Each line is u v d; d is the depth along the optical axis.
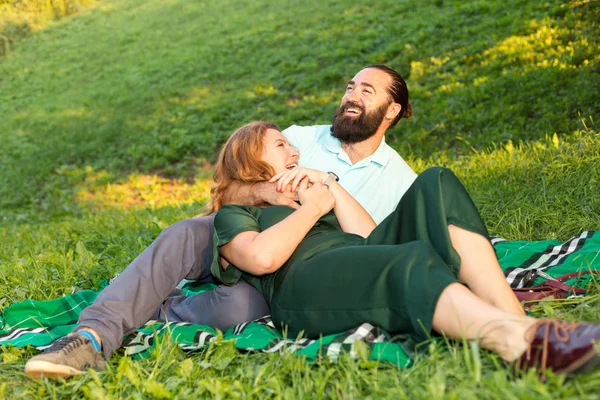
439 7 15.23
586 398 1.82
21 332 3.11
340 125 3.84
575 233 4.12
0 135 15.41
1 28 22.89
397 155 4.02
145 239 5.12
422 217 2.53
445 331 2.26
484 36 12.07
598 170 4.89
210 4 22.66
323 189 3.01
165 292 2.92
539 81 9.24
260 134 3.16
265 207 3.10
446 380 2.10
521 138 7.87
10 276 4.15
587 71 8.91
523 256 3.64
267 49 16.53
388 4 16.73
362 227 3.13
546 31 10.95
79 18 24.31
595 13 10.75
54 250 5.14
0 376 2.69
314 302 2.57
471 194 5.25
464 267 2.44
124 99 15.80
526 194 4.94
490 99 9.55
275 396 2.23
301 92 13.40
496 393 1.89
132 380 2.38
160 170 12.11
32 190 12.14
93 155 13.30
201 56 17.38
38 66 20.30
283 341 2.55
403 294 2.33
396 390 2.08
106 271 4.14
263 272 2.69
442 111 9.77
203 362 2.47
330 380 2.28
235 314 2.97
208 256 3.05
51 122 15.60
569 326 2.00
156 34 20.69
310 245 2.78
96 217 7.56
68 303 3.46
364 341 2.41
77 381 2.49
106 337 2.69
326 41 15.62
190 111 14.08
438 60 11.89
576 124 7.46
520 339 2.07
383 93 3.82
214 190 3.24
